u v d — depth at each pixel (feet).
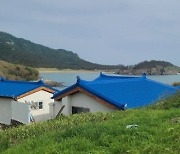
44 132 45.32
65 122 53.21
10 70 404.77
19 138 44.47
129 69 583.17
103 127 36.35
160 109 55.98
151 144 29.27
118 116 52.24
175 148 28.45
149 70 565.94
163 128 34.99
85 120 53.52
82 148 30.22
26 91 110.83
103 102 76.02
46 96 116.16
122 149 28.73
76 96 83.76
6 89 115.34
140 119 42.11
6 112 110.32
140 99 80.38
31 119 100.53
